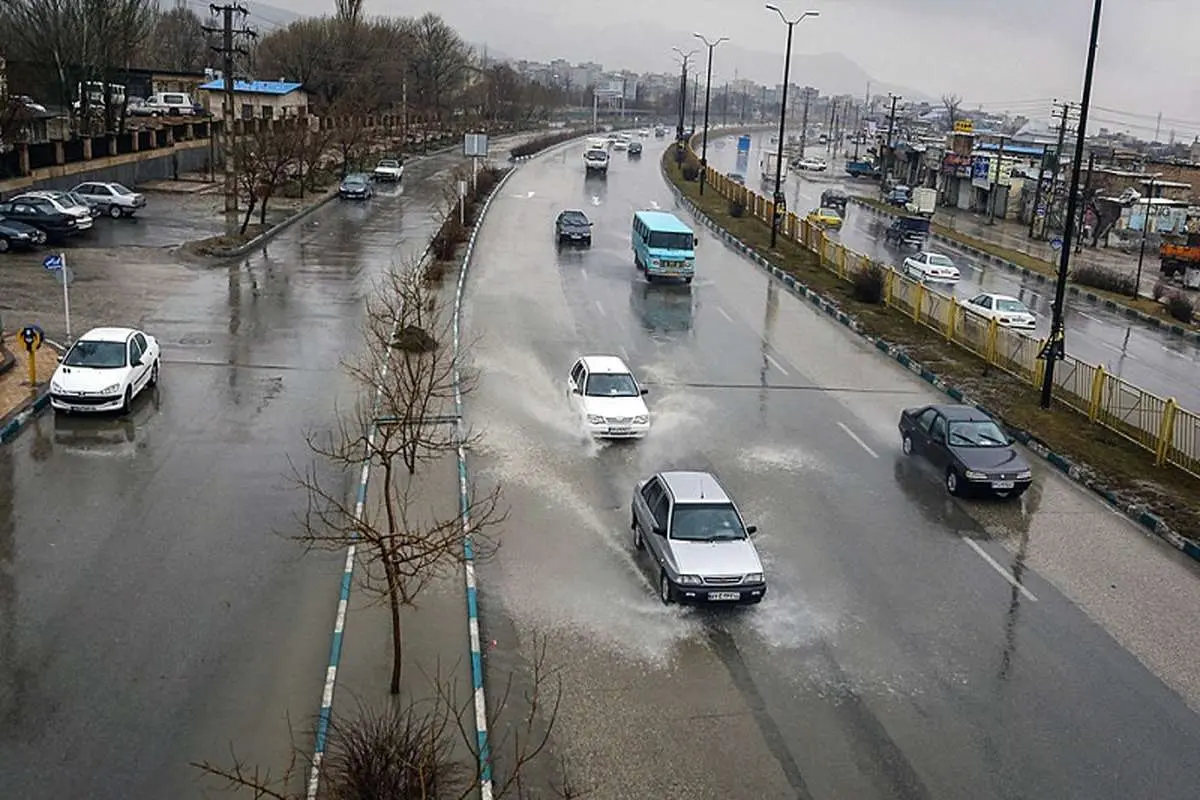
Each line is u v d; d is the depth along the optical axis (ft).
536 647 42.86
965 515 60.13
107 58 192.85
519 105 479.41
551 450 66.18
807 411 78.64
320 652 41.39
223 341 86.17
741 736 37.81
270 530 52.13
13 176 142.00
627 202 209.15
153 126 195.42
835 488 63.16
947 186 290.97
